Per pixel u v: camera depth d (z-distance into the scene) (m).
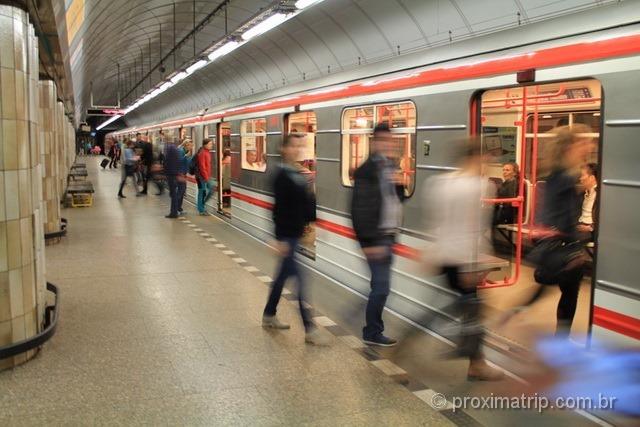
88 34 16.31
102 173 31.05
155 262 8.52
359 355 4.87
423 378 4.50
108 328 5.46
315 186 8.26
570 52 4.12
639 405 3.61
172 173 13.45
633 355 3.66
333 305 6.51
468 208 4.35
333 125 7.65
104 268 8.05
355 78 7.23
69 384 4.20
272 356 4.81
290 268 5.28
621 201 3.71
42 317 5.18
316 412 3.84
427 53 5.94
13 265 4.43
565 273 4.56
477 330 4.46
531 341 5.07
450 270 4.45
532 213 7.32
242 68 19.69
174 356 4.77
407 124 6.04
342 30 12.67
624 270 3.71
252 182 11.12
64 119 19.33
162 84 20.75
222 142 14.37
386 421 3.74
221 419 3.72
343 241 7.51
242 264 8.48
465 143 4.37
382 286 5.05
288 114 9.30
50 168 9.92
